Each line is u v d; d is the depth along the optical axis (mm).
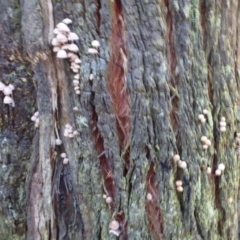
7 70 258
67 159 256
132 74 246
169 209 249
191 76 255
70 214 263
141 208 248
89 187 250
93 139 249
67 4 241
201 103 259
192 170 254
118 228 252
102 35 245
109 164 249
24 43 250
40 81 253
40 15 243
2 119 265
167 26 253
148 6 245
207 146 261
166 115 248
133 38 246
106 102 244
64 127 254
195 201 256
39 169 263
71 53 243
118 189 248
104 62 244
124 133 251
